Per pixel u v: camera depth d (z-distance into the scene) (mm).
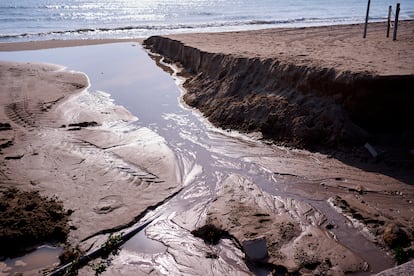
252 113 12930
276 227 7836
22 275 6633
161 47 25047
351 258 7008
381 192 9109
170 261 7086
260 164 10594
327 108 11555
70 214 8250
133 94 16594
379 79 10852
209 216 8266
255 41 20984
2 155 10719
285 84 13125
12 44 26875
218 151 11391
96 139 12000
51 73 19344
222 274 6754
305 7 57594
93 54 24656
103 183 9492
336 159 10617
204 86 15984
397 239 7324
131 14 46125
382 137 10969
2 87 16594
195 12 48875
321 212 8469
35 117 13492
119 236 7516
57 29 34938
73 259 7000
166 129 12992
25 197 8664
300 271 6707
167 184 9586
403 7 55469
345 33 24438
